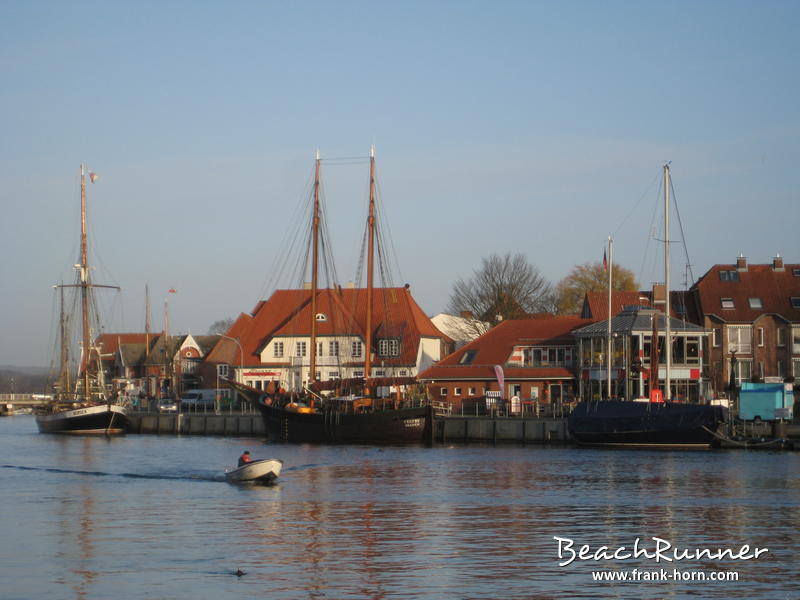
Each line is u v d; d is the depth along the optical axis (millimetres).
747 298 122750
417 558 38312
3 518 49188
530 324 125625
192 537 43125
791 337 120438
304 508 51750
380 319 140750
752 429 88375
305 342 141125
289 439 101438
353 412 97812
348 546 40781
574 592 33219
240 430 117375
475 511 50219
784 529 44844
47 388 149750
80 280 132375
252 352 144375
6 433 129375
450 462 76188
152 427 123375
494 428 96375
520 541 41844
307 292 148625
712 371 120625
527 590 33375
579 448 89438
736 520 47281
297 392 110000
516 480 63656
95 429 121688
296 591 33156
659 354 110062
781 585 34406
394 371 136500
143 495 58125
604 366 111750
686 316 124312
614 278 155375
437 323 157250
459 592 33031
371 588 33531
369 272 108312
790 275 125125
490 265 153000
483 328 148750
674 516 48438
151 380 178250
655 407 87375
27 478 68500
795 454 81250
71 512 51156
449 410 112062
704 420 85062
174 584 34188
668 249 96188
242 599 32188
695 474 66375
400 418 94562
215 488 61375
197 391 151000
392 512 50062
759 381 109562
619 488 59188
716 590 33750
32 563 37750
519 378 117438
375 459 79438
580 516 48531
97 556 39031
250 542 41812
